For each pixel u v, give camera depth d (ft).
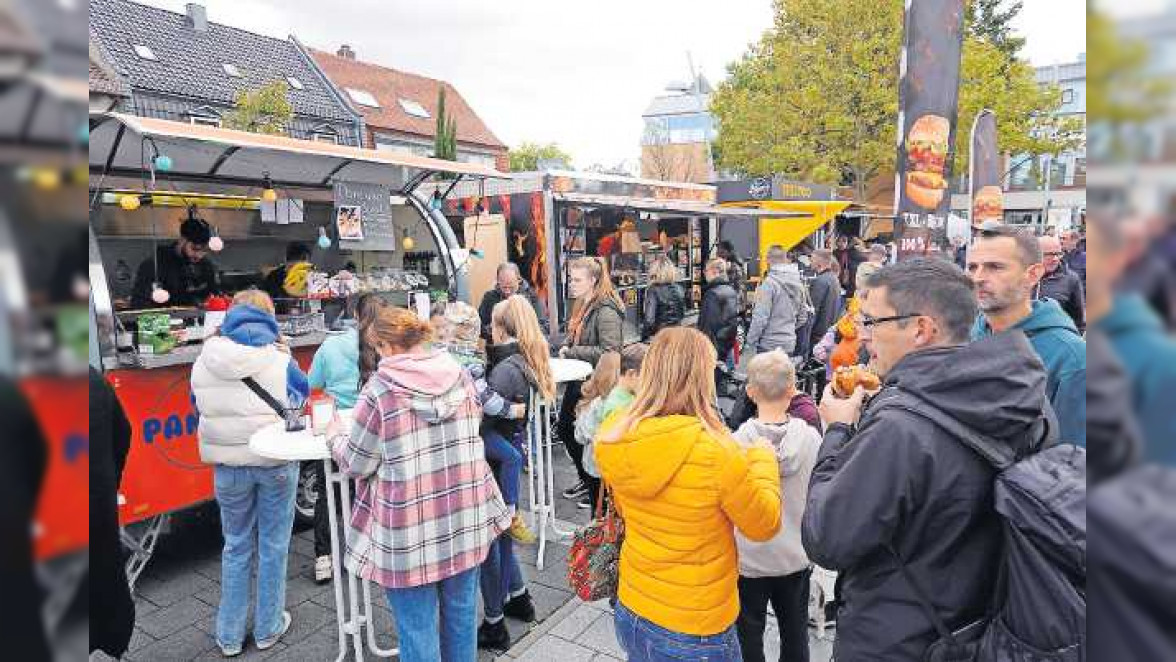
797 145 66.54
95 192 14.96
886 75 63.52
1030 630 4.28
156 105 60.64
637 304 30.71
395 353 8.13
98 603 5.87
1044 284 12.88
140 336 12.50
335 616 11.48
